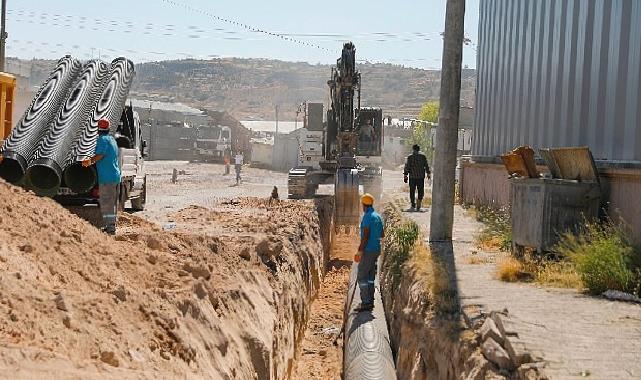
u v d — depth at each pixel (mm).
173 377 6344
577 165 13250
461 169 31062
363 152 34531
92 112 15891
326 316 18875
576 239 12250
